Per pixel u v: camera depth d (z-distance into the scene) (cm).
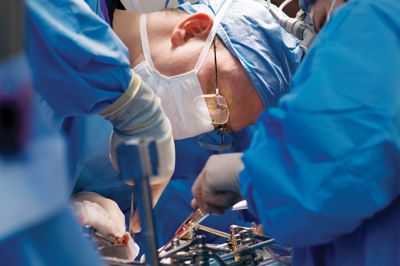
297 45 171
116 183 176
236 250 125
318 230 89
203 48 167
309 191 86
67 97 123
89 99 123
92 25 121
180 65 166
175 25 170
